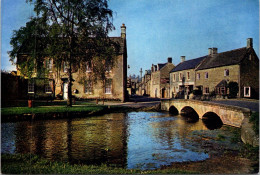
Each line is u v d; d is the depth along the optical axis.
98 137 10.10
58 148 8.16
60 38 16.31
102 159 7.07
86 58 17.52
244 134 8.76
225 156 7.28
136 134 11.02
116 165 6.54
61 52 16.19
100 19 17.17
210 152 7.85
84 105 20.34
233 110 12.41
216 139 9.88
